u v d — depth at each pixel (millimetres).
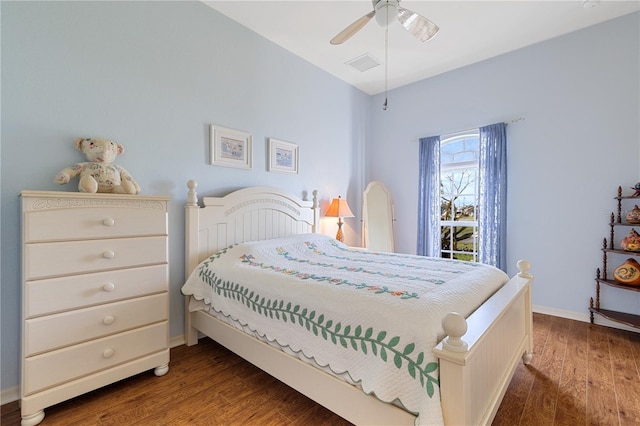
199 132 2402
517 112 3146
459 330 951
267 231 2840
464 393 926
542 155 2998
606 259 2662
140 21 2070
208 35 2449
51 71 1705
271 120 2975
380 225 4027
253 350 1697
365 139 4281
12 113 1584
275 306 1564
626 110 2598
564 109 2881
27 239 1358
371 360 1144
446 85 3660
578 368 1921
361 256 2439
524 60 3098
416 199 3947
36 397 1378
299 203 3170
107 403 1560
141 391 1668
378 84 4027
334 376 1299
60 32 1735
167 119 2209
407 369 1043
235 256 2168
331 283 1508
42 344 1396
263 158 2900
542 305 3004
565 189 2879
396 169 4133
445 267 1938
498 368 1379
